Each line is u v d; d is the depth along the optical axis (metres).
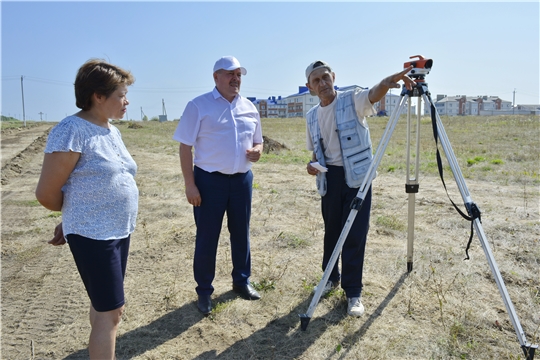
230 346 2.78
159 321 3.09
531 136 17.47
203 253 3.15
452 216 5.57
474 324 2.92
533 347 2.30
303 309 3.21
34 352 2.75
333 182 3.19
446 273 3.75
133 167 2.33
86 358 2.69
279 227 5.27
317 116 3.23
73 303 3.43
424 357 2.60
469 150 13.13
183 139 3.09
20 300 3.49
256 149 3.25
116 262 2.16
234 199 3.24
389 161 10.95
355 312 3.07
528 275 3.65
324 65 3.07
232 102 3.18
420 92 2.70
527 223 5.12
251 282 3.64
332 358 2.62
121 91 2.12
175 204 6.67
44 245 4.86
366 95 2.92
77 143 2.01
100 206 2.09
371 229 5.08
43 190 2.00
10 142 22.50
